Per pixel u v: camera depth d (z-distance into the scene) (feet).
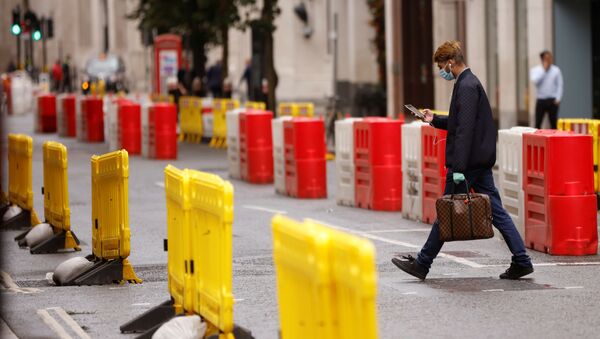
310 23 482.69
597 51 245.86
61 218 124.16
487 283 99.40
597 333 80.48
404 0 334.65
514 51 262.67
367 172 157.38
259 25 310.86
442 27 299.17
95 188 106.63
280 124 179.01
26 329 85.15
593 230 113.39
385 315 87.10
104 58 643.86
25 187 140.36
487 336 79.82
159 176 213.05
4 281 105.50
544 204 114.32
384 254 116.88
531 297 93.04
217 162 247.29
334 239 52.54
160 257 118.62
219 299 70.69
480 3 279.28
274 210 158.20
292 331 58.90
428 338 79.46
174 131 254.68
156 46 383.24
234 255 118.01
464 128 96.89
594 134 152.46
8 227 139.95
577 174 112.88
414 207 144.25
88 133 317.63
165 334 74.43
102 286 102.68
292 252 57.47
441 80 298.15
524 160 117.29
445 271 105.91
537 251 116.06
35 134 358.02
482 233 96.94
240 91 463.01
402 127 146.20
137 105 271.90
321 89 482.69
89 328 85.35
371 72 430.61
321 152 173.88
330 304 52.95
